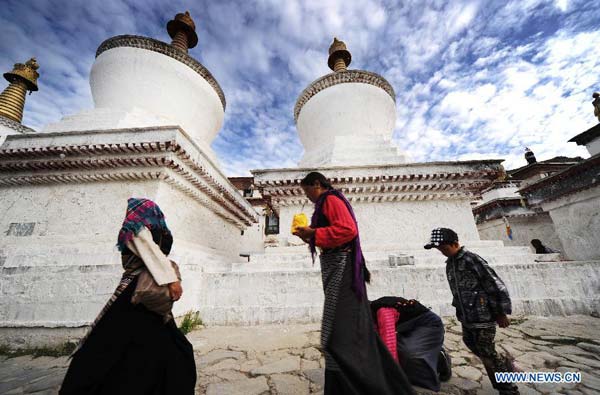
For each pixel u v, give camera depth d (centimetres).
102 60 892
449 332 412
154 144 560
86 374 148
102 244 512
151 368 157
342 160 802
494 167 696
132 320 165
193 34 1241
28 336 394
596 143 1410
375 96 1032
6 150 571
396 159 788
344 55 1330
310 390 239
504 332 399
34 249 509
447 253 252
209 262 629
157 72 884
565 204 779
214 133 1090
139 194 573
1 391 256
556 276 520
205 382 258
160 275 171
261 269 579
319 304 508
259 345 373
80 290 412
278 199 723
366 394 149
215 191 765
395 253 611
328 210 194
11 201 594
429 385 213
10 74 1803
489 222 1502
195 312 495
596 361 288
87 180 591
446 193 712
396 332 237
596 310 491
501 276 523
